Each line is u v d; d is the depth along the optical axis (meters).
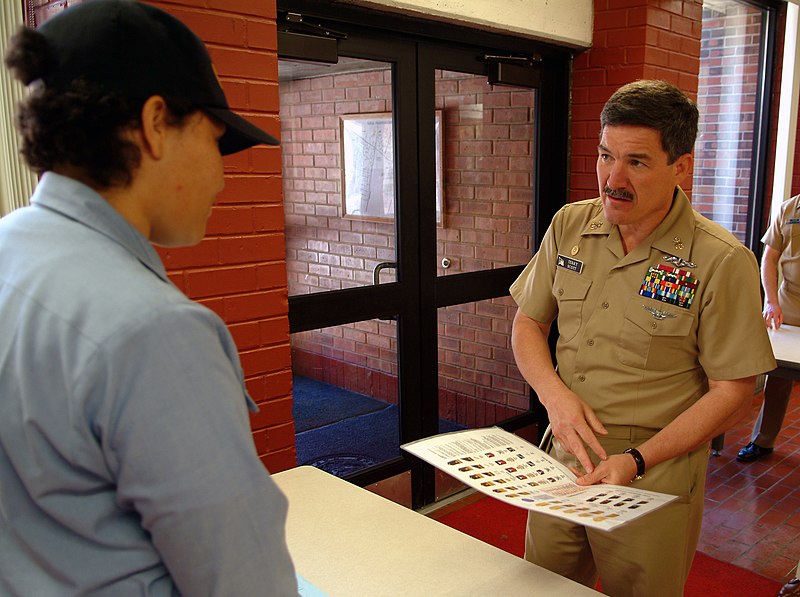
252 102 2.04
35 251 0.65
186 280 1.99
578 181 3.45
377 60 2.67
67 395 0.60
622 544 1.46
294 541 1.31
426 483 3.11
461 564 1.23
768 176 4.70
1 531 0.65
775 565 2.63
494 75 3.06
